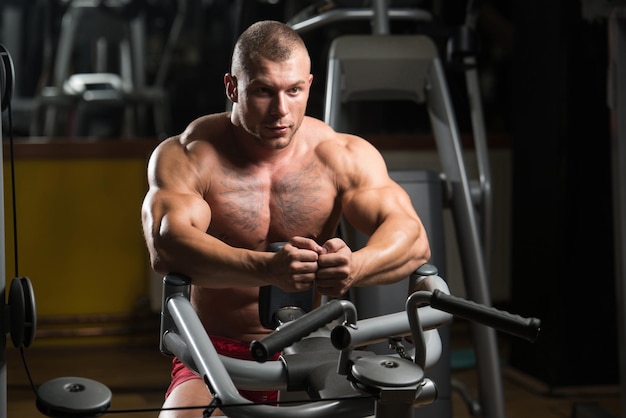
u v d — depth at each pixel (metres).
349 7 3.51
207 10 6.14
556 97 4.11
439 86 3.24
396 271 2.06
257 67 2.02
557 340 4.14
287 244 1.92
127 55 5.89
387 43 3.21
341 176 2.25
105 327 4.70
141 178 4.69
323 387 1.74
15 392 4.09
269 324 1.99
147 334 4.75
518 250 4.43
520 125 4.39
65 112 5.89
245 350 2.24
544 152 4.20
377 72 3.21
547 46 4.17
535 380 4.27
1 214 2.04
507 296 5.01
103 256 4.68
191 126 2.23
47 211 4.60
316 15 3.62
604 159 4.11
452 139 3.26
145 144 4.67
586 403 3.77
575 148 4.09
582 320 4.15
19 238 4.58
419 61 3.22
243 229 2.19
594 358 4.18
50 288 4.64
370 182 2.24
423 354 1.73
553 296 4.15
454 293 4.89
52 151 4.57
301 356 1.83
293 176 2.23
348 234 2.87
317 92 5.18
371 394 1.64
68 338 4.66
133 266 4.71
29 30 6.23
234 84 2.11
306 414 1.67
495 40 5.40
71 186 4.62
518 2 4.37
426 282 2.10
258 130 2.06
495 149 4.95
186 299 1.94
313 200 2.23
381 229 2.10
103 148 4.62
